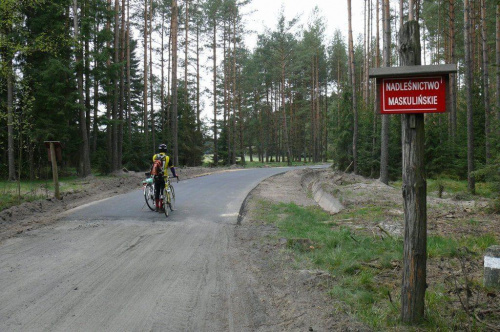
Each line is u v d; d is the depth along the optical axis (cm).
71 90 2220
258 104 5831
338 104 2923
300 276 523
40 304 449
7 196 1256
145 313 427
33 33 2131
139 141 3378
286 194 1576
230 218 966
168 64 3981
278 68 4509
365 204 1137
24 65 2061
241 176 2359
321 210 1216
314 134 5488
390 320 371
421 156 353
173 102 3225
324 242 695
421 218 354
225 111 4731
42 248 693
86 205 1142
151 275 551
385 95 355
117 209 1078
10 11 1570
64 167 2677
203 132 4972
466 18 1510
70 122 2505
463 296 425
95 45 2338
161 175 1008
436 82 345
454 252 588
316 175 2859
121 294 480
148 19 3397
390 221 858
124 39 3097
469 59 1488
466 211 965
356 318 383
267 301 456
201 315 422
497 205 940
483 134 2000
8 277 541
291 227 857
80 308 439
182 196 1355
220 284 516
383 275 511
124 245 714
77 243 727
